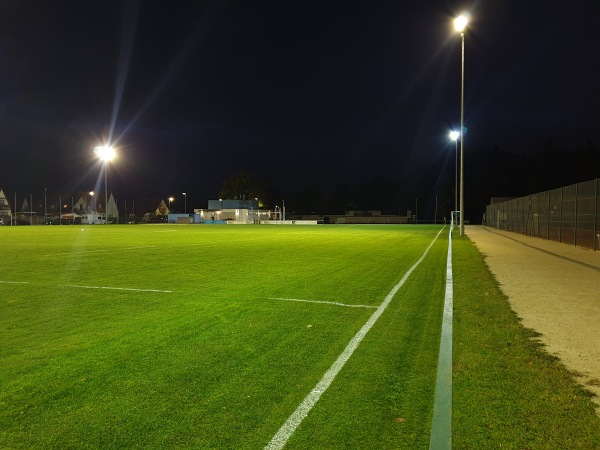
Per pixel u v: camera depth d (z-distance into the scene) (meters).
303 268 14.09
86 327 6.82
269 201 123.31
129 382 4.61
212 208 96.12
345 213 124.81
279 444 3.43
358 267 14.34
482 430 3.63
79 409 4.01
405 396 4.28
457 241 27.25
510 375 4.80
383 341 6.08
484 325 6.91
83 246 23.67
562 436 3.54
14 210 101.25
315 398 4.23
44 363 5.19
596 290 9.98
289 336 6.32
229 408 4.03
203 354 5.50
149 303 8.62
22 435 3.58
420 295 9.45
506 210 45.16
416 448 3.37
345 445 3.41
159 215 119.69
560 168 102.69
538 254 18.47
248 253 19.42
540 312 7.80
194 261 16.16
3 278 11.96
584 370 4.95
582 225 21.64
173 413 3.94
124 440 3.50
